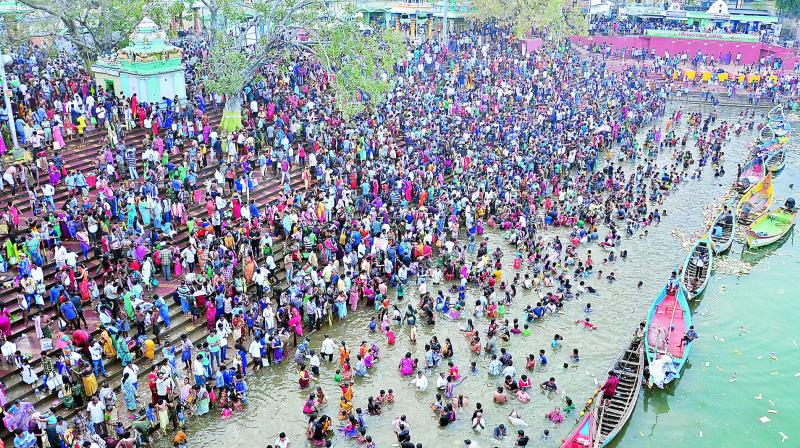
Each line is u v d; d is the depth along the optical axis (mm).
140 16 46938
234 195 34594
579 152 51281
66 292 26500
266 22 42781
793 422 26719
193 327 28828
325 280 32125
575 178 49969
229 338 28812
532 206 42281
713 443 25625
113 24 49031
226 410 25344
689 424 26594
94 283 28281
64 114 38250
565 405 26391
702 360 30484
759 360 30531
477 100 56969
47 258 29172
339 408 26000
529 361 28438
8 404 23156
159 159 36594
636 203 43719
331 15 42625
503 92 59688
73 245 30406
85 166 36062
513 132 52094
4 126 35188
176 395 25250
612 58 84375
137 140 39469
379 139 45438
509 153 49625
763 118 67750
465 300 33500
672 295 33594
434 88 58656
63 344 24297
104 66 43844
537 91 62312
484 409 26172
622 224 42688
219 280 29422
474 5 77500
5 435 22328
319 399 25891
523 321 32125
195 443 24000
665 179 48719
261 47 42344
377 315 32062
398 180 40969
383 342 30141
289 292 30266
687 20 96438
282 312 29281
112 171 34156
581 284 34500
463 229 41250
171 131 39219
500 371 28125
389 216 37875
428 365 28328
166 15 47469
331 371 28172
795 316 34094
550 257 36625
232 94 41656
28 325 26547
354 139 43844
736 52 83000
